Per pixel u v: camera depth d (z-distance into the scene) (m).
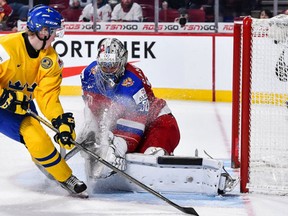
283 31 7.97
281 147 8.63
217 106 14.96
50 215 6.57
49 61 6.92
